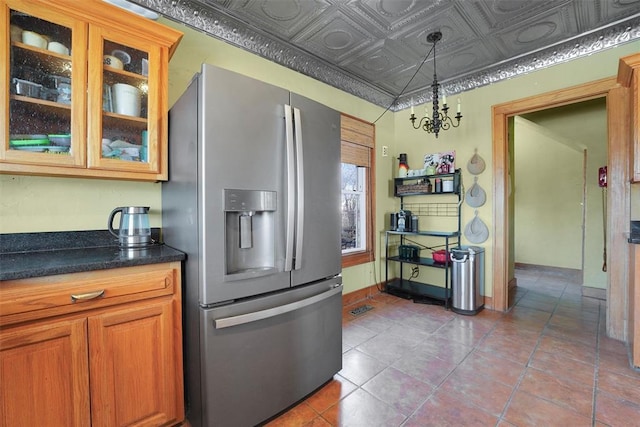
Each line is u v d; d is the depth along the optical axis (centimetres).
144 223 173
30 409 107
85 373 117
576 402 162
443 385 180
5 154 124
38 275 107
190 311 142
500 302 309
